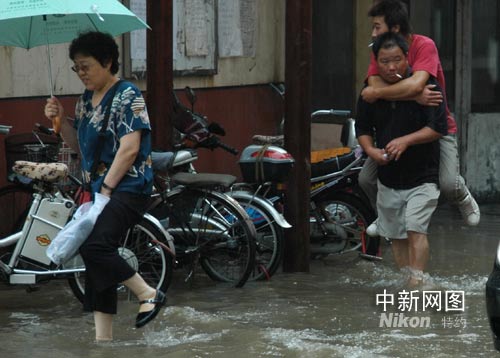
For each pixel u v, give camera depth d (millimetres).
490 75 21969
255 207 14023
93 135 10203
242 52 18547
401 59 12648
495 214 20453
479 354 10305
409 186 12906
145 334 11000
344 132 15789
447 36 21578
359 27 20203
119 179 10070
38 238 11906
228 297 13000
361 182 13836
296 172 14391
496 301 9453
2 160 14297
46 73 14852
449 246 16844
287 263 14570
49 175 11844
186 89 14422
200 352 10266
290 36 14273
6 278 11867
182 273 14391
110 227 10086
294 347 10430
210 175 13141
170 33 14016
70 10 10422
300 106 14305
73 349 10406
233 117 18344
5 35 11844
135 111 10078
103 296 10523
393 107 12836
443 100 12711
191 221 13375
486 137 21875
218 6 17828
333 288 13570
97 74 10148
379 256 15258
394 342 10789
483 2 21828
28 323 11508
